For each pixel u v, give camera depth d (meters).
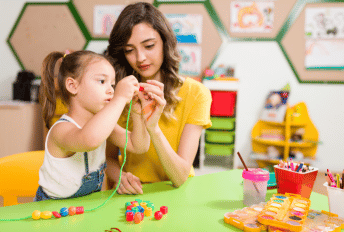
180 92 1.04
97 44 3.23
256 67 3.09
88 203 0.69
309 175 0.70
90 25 3.21
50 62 0.79
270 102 2.92
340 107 2.97
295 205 0.60
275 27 3.01
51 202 0.69
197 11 3.10
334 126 3.00
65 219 0.59
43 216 0.59
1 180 0.86
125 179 0.77
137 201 0.67
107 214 0.62
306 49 2.98
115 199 0.72
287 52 3.01
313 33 2.95
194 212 0.64
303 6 2.94
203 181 0.88
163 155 0.82
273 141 2.80
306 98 3.03
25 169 0.89
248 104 3.14
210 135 2.81
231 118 2.76
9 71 3.32
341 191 0.60
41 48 3.29
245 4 3.02
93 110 0.72
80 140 0.61
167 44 0.94
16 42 3.31
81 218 0.60
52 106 0.81
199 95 1.03
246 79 3.12
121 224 0.57
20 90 3.00
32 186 0.89
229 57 3.12
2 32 3.30
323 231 0.51
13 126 2.68
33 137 2.84
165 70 1.02
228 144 2.79
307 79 3.02
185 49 3.16
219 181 0.88
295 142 2.75
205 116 1.01
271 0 2.98
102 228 0.55
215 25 3.09
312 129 2.85
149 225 0.57
